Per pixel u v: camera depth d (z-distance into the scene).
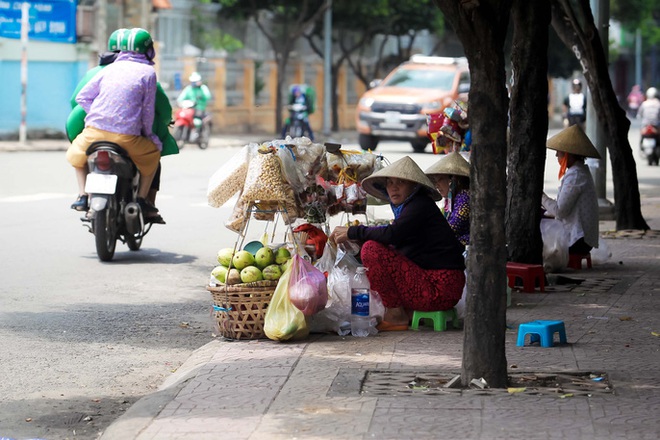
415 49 67.19
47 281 14.66
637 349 10.30
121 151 15.91
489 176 8.82
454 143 15.13
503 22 8.74
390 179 11.15
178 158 35.56
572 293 13.44
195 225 20.27
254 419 8.11
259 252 11.01
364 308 10.96
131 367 10.52
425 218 11.09
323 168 11.62
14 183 26.28
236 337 10.96
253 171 11.15
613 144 19.64
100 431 8.56
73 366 10.49
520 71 13.95
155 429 7.93
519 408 8.26
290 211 11.58
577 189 15.12
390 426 7.86
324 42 56.19
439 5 8.71
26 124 40.69
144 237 18.75
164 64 47.59
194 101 40.72
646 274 14.96
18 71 39.91
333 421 8.01
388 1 54.97
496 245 8.88
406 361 9.87
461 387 9.00
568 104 37.44
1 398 9.39
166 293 14.09
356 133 56.84
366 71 62.19
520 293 13.42
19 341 11.40
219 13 50.69
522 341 10.49
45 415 8.95
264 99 54.44
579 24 19.38
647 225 19.95
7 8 38.97
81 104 16.19
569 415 8.06
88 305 13.26
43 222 19.97
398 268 11.09
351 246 11.53
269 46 54.72
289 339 10.73
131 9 44.28
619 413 8.11
